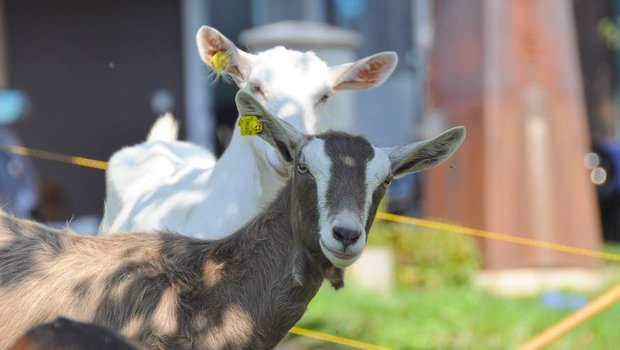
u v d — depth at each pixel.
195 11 16.98
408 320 11.02
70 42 16.70
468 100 13.34
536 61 13.23
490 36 13.20
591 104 18.14
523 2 13.23
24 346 4.13
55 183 15.12
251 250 5.80
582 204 13.23
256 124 5.86
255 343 5.75
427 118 14.16
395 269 12.50
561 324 7.50
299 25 13.25
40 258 5.75
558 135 13.22
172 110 16.95
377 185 5.59
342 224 5.38
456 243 12.63
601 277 13.21
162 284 5.66
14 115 16.48
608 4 18.14
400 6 17.12
